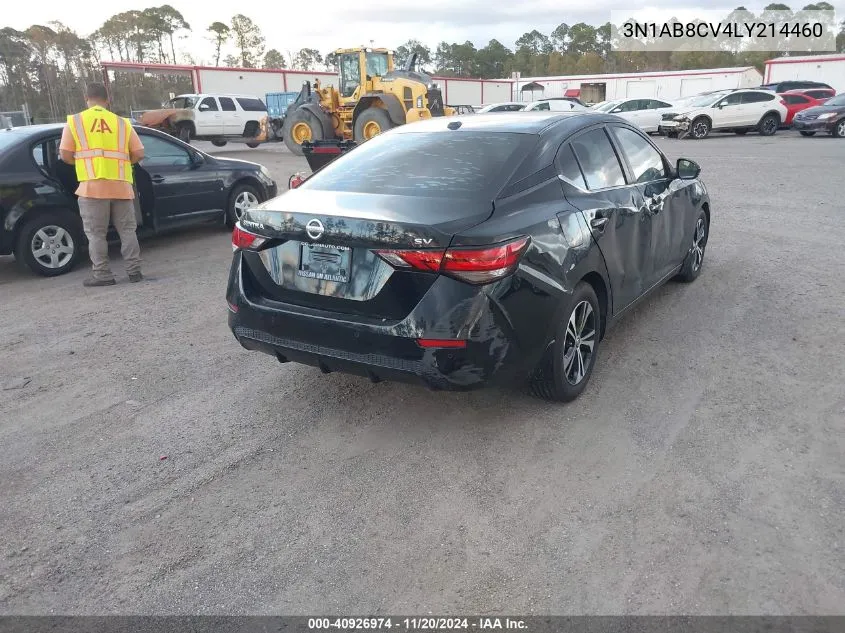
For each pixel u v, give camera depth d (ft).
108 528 9.75
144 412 13.24
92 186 21.02
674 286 19.86
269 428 12.49
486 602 8.14
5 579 8.78
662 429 11.82
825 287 19.19
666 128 79.25
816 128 73.46
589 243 12.29
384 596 8.31
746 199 34.32
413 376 10.44
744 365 14.25
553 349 11.67
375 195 11.44
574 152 13.17
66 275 23.80
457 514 9.78
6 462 11.55
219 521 9.84
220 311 19.24
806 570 8.38
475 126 13.60
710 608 7.88
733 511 9.54
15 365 15.70
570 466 10.83
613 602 8.04
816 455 10.82
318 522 9.75
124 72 99.30
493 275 10.16
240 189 29.63
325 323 10.90
